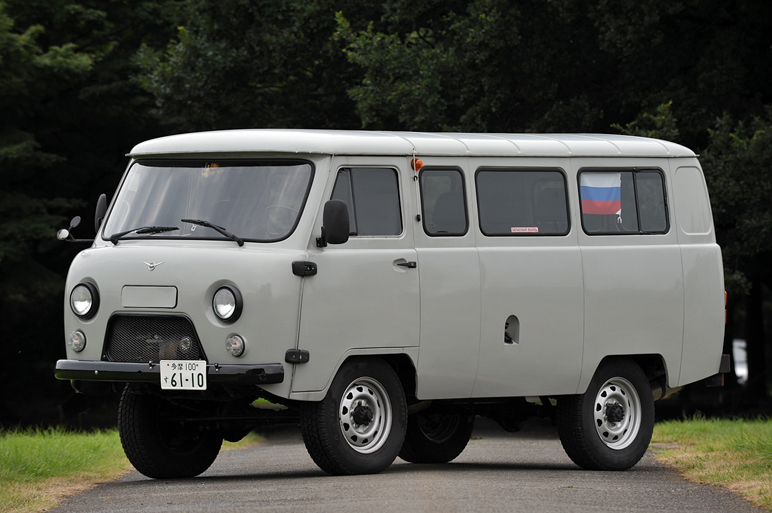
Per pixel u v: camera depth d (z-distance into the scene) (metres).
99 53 77.56
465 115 58.94
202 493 23.12
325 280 24.75
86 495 24.12
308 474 27.84
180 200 25.94
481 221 27.36
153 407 27.44
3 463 27.45
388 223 26.03
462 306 26.77
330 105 71.69
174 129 78.81
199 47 67.62
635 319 29.36
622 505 21.27
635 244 29.59
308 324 24.52
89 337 25.53
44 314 92.12
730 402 86.81
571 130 60.00
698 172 31.09
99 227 27.81
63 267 83.25
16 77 69.25
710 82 58.06
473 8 59.50
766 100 64.00
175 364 24.30
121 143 83.81
